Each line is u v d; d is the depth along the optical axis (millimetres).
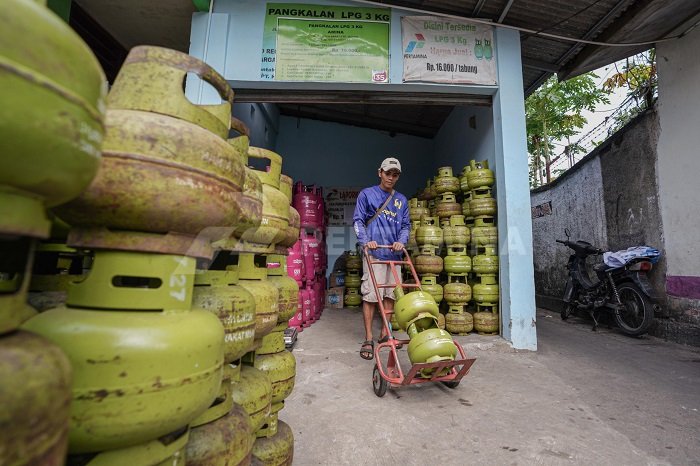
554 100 9023
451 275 3949
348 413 1960
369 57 3410
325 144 7555
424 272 3973
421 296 2365
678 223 3902
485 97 3709
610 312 4410
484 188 3869
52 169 414
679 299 3840
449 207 4316
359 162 7562
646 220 4371
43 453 400
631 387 2414
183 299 709
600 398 2219
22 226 419
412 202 5004
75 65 435
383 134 7672
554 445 1652
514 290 3369
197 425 880
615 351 3389
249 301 995
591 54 4039
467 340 3416
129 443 609
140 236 667
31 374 394
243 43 3330
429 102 3672
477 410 2020
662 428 1837
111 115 660
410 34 3467
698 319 3631
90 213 630
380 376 2197
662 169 4121
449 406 2070
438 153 7082
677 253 3896
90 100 461
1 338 424
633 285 4082
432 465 1492
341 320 4746
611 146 5008
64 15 2957
